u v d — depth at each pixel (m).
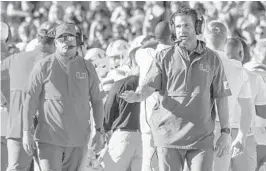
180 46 20.09
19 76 24.56
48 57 21.83
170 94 20.03
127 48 31.70
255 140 26.17
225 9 50.41
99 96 22.42
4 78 25.73
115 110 26.48
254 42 44.47
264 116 26.44
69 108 21.62
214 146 22.09
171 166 20.05
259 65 27.67
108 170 26.78
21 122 24.62
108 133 27.62
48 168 21.55
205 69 20.02
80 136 21.84
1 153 26.66
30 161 25.03
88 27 57.03
